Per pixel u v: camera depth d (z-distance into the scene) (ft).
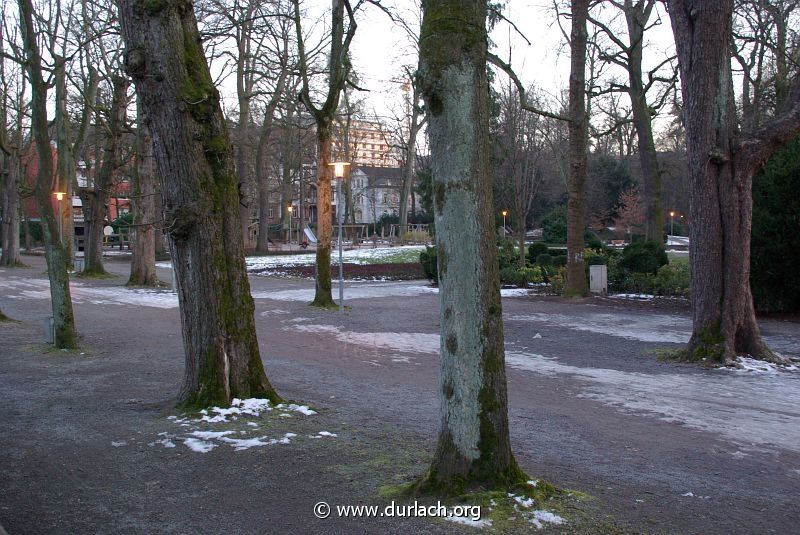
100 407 25.94
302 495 16.37
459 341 14.92
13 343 42.78
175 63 23.54
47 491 16.83
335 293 81.25
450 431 15.23
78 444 20.81
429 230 161.68
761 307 58.90
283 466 18.58
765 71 81.25
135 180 103.71
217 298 24.77
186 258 24.66
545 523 14.08
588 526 14.25
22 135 134.82
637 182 199.00
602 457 20.85
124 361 36.94
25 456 19.69
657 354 40.98
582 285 72.90
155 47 23.39
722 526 15.20
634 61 84.23
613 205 196.95
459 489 14.89
